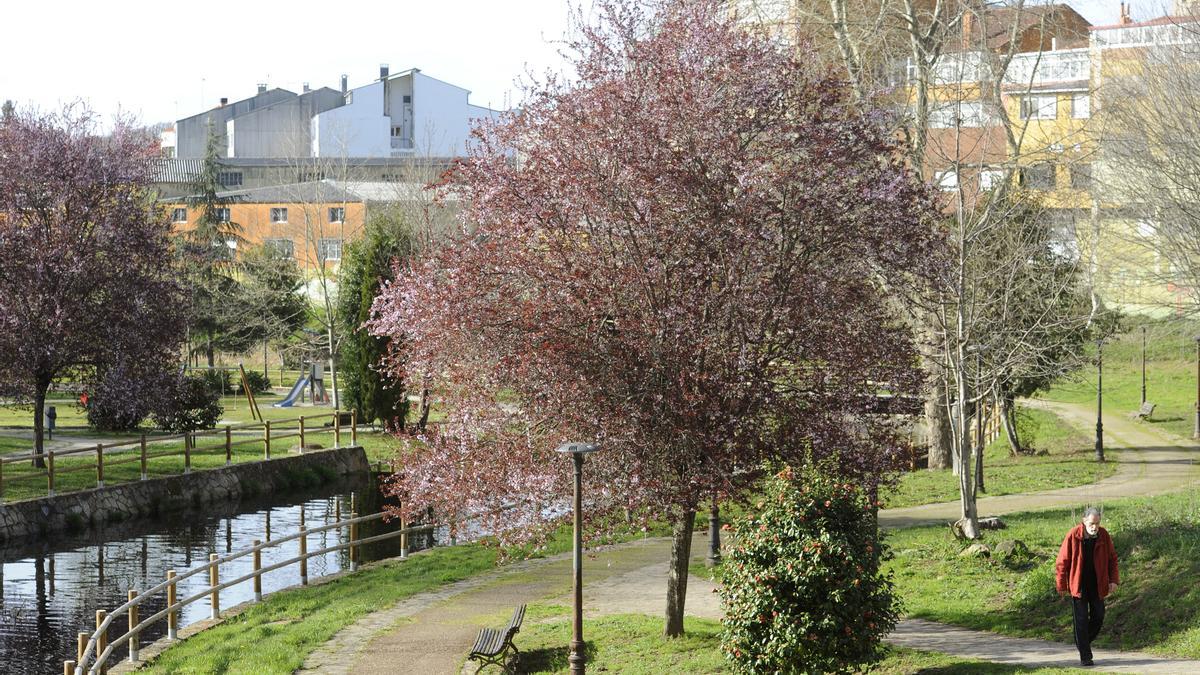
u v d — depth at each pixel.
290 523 31.66
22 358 32.19
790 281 15.44
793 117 16.14
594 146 15.69
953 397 29.94
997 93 27.94
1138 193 36.69
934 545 21.17
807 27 31.11
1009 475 33.19
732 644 13.58
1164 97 36.47
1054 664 13.67
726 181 15.38
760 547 13.50
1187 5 39.38
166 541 29.02
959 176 22.02
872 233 15.80
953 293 22.12
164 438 34.28
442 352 16.02
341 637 18.44
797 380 16.30
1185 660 13.52
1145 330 47.66
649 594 20.95
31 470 32.84
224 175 105.19
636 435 15.10
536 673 15.84
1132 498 26.06
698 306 15.00
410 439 18.48
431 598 21.33
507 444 15.98
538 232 15.95
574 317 15.36
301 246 77.94
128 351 33.94
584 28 16.67
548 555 25.48
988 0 30.03
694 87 15.80
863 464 15.79
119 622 21.56
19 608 22.55
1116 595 15.98
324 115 106.19
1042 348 24.70
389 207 60.78
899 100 31.25
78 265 32.41
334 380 52.94
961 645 15.28
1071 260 34.22
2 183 32.50
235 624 19.89
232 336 62.38
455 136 112.69
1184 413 47.66
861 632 13.31
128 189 35.12
